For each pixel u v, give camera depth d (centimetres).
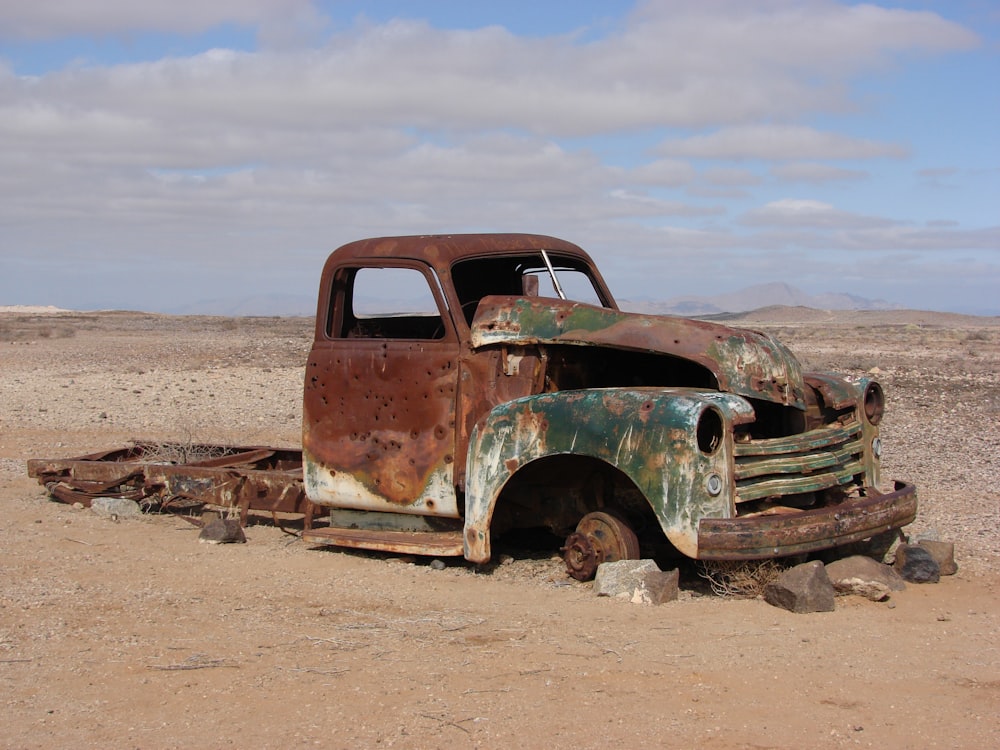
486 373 693
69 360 2836
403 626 571
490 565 704
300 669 503
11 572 692
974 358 2967
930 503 938
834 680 484
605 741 418
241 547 777
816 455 638
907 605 615
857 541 650
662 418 591
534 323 683
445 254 721
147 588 655
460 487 696
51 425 1518
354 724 438
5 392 1941
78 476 934
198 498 858
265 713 451
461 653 523
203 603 622
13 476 1095
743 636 547
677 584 629
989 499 958
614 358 722
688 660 510
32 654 530
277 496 815
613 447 607
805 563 626
